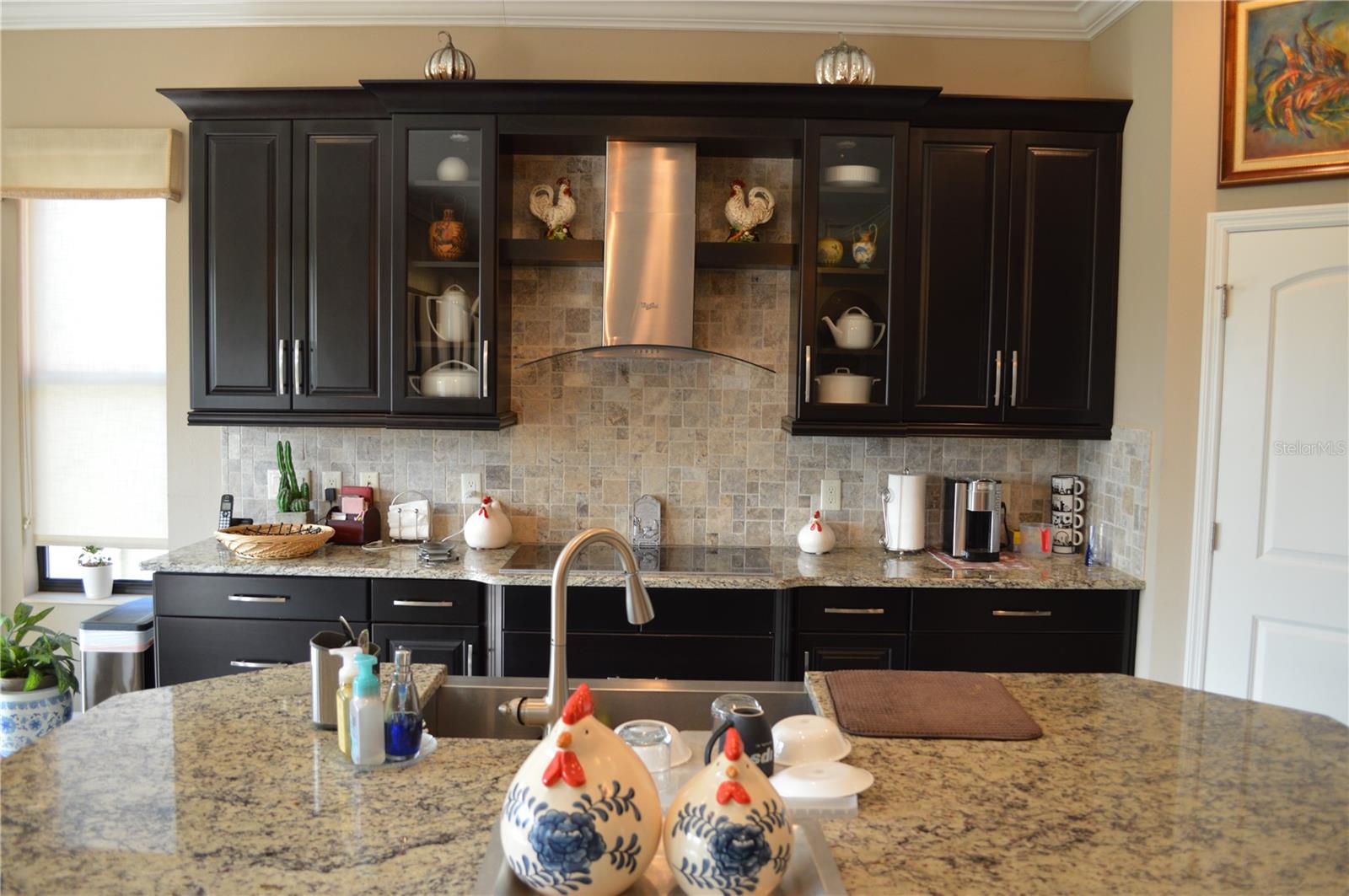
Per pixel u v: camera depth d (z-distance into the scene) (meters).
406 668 1.57
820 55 3.44
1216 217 2.95
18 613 3.40
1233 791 1.46
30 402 3.73
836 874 1.17
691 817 1.10
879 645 3.09
